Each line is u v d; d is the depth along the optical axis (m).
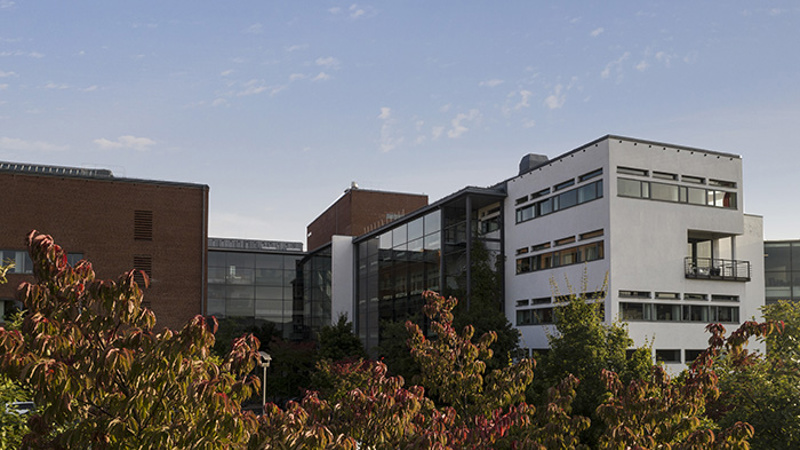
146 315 6.35
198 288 41.34
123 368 6.01
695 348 35.50
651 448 8.87
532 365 13.26
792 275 49.00
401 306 50.59
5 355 5.66
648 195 35.38
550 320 38.19
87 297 6.38
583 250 36.06
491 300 42.31
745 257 42.44
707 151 37.31
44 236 6.31
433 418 9.54
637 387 9.61
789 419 15.55
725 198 37.62
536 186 40.41
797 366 17.00
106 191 40.38
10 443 10.55
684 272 35.72
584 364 23.67
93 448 5.83
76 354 6.14
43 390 5.62
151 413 6.19
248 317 62.03
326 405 9.50
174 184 41.75
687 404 9.34
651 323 34.47
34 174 39.00
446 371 13.82
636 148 35.31
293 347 53.56
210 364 6.80
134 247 40.47
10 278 37.59
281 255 64.06
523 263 41.41
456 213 44.59
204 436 6.04
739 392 16.61
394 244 52.31
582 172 36.56
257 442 6.80
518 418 10.05
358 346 46.44
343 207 71.50
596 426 20.41
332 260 59.34
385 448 8.78
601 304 33.91
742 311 37.38
